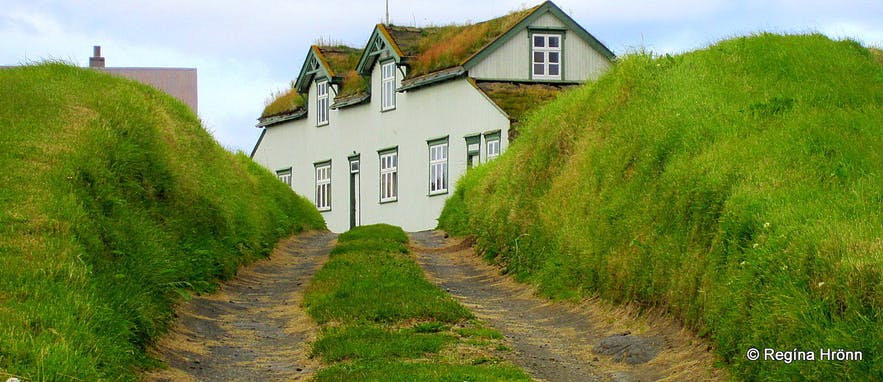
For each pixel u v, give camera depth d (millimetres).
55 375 9117
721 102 17391
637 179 16484
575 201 18922
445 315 14562
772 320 9930
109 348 10375
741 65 19844
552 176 21562
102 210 14820
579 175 19703
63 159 15891
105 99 20453
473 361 11875
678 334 12797
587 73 38812
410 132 41125
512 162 24922
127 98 21750
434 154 39656
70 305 10742
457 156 38188
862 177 12203
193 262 16969
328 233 34594
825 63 19562
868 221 10461
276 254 24594
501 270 20875
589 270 16359
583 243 17031
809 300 9625
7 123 17359
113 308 11484
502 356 12430
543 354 13000
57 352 9422
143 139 19094
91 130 17766
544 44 38344
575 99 23797
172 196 18203
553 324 15289
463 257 24094
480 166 31328
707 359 11523
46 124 17703
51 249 12281
